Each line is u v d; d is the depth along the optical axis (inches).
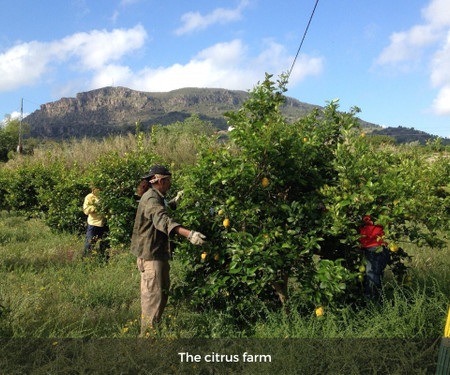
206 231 178.4
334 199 165.2
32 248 340.2
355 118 189.2
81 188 430.0
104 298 206.8
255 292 172.2
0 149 2044.8
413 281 194.9
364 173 165.9
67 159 631.2
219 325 166.9
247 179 165.5
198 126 799.1
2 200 593.0
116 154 368.2
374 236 173.6
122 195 343.9
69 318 177.0
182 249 176.4
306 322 161.0
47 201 430.3
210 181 167.6
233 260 159.0
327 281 156.6
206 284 175.6
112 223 332.2
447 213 188.4
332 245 185.5
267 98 184.4
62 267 276.1
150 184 182.1
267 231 166.4
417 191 179.9
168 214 178.4
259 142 157.9
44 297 201.6
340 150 165.8
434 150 248.4
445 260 237.1
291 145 165.9
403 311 163.0
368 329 146.1
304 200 178.4
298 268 168.2
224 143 186.4
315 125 192.4
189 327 171.6
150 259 168.9
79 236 415.8
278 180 170.1
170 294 175.2
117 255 309.9
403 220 172.7
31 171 518.0
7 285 216.7
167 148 593.6
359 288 180.7
